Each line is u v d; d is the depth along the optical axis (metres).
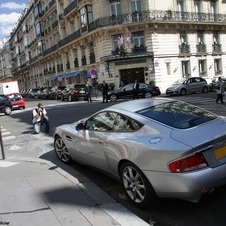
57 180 5.71
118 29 32.56
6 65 110.94
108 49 33.16
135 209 4.41
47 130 11.89
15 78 103.06
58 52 48.97
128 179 4.53
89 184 5.49
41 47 59.91
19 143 10.23
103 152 5.04
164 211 4.25
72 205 4.57
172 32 33.75
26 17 71.19
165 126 4.38
